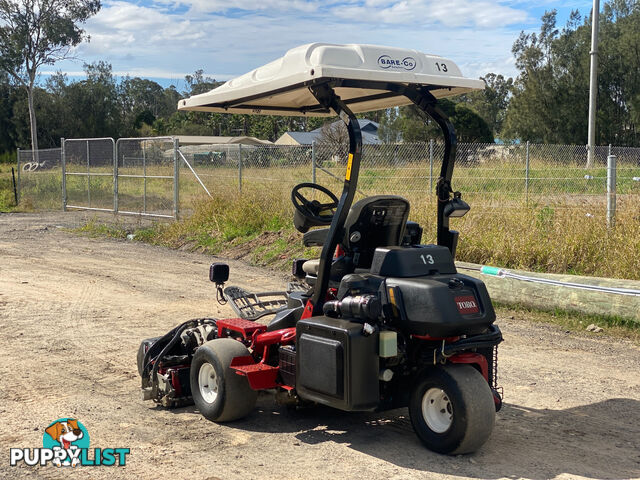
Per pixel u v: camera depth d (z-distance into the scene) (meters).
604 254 10.29
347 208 4.83
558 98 54.31
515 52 59.25
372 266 4.82
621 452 4.76
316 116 6.11
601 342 7.77
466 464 4.48
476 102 88.19
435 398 4.64
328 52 4.65
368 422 5.33
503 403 5.82
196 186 21.36
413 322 4.45
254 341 5.39
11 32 60.78
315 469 4.41
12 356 7.17
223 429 5.17
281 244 14.32
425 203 13.10
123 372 6.67
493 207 13.06
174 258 14.67
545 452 4.73
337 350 4.47
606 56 53.47
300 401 5.28
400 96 5.45
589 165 19.45
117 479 4.26
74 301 10.12
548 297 8.93
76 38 62.12
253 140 53.19
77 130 82.44
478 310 4.55
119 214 22.05
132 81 134.12
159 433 5.08
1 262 13.70
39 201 26.23
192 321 5.97
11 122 79.94
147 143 22.50
